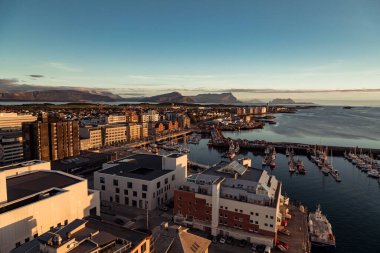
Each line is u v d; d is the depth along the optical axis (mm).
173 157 154750
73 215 102438
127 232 71812
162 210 132000
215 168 136000
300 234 110688
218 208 109688
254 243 100938
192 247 72625
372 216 144750
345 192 181500
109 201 142625
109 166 160250
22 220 81875
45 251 54625
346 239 121375
